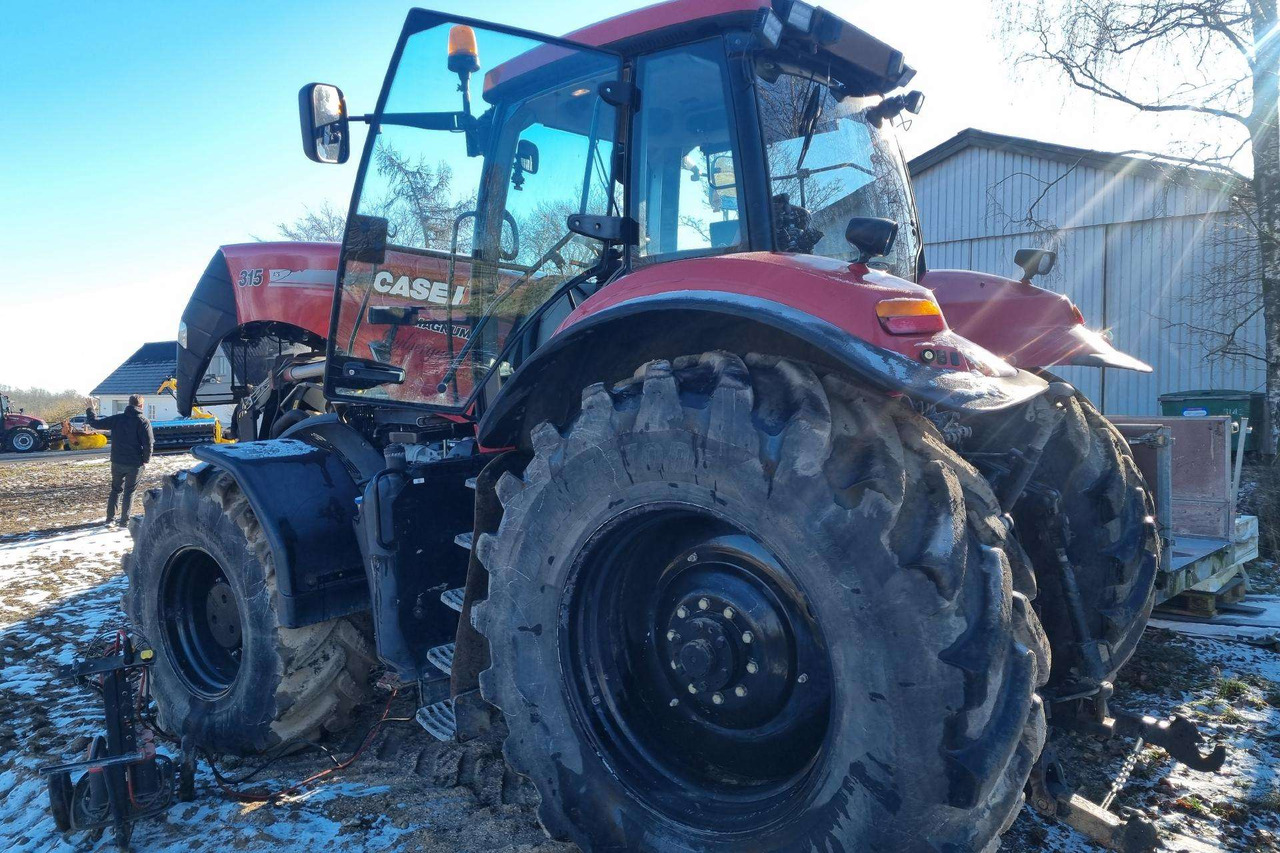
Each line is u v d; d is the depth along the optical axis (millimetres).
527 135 2926
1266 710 3260
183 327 4469
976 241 14820
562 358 2398
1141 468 3891
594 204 2787
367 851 2561
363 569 3199
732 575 2172
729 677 2133
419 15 2762
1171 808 2578
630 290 2312
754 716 2150
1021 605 1788
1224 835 2424
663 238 2662
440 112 2965
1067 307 3404
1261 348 12227
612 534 2209
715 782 2230
